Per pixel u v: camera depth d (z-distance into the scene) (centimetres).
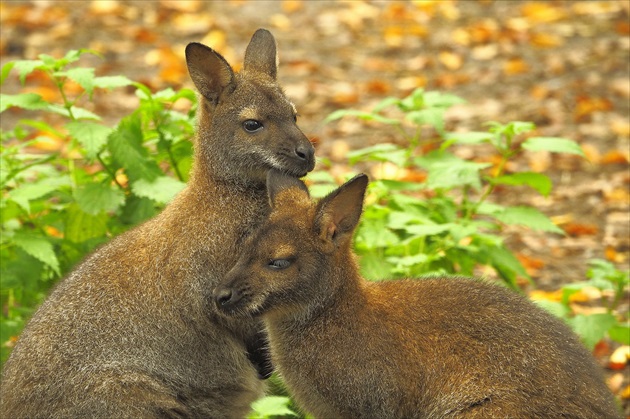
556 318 941
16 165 1288
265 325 1005
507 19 2662
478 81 2320
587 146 1989
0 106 1137
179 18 2638
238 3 2781
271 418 1102
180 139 1244
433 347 915
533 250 1656
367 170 1914
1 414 982
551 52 2441
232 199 1018
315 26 2647
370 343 937
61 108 1224
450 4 2783
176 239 1005
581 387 868
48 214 1251
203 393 1030
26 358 980
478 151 2008
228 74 1032
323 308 955
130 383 979
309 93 2250
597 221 1734
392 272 1202
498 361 887
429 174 1255
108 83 1161
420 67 2416
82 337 980
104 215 1204
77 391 966
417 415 914
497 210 1271
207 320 1010
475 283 970
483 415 862
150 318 998
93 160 1160
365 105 2214
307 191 995
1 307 1259
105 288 998
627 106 2155
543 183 1278
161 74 2280
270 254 946
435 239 1279
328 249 950
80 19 2608
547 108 2155
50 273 1219
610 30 2547
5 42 2433
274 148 1018
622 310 1448
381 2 2809
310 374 962
